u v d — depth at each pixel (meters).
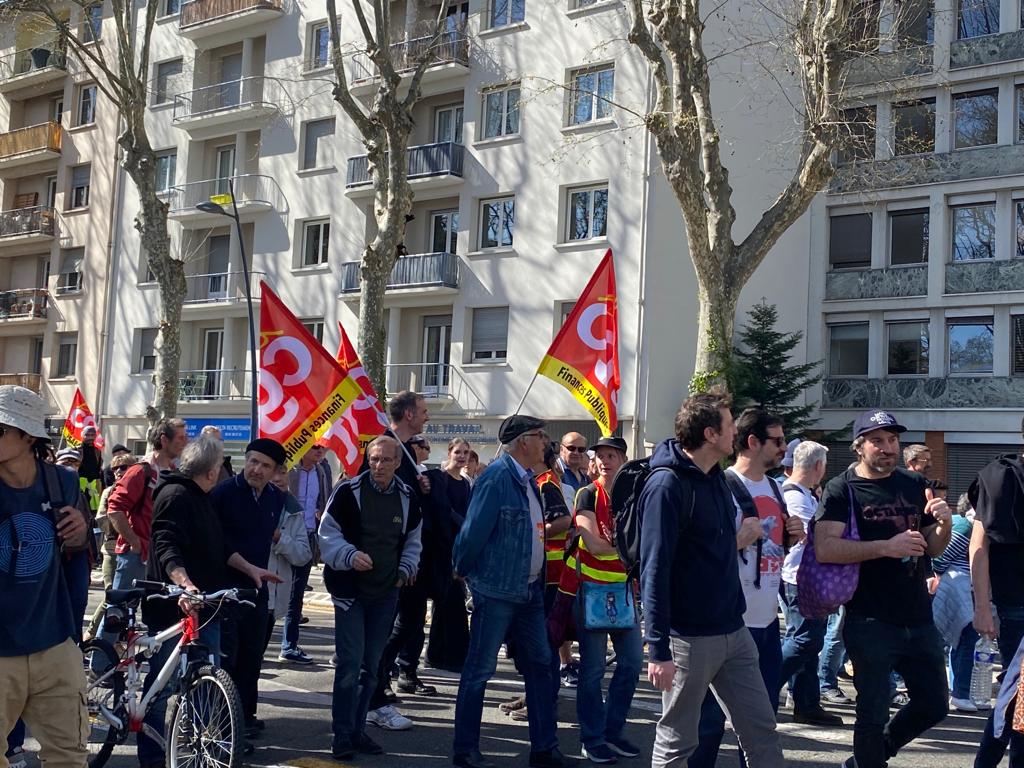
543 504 7.22
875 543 5.43
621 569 6.74
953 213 29.58
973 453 28.83
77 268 39.88
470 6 31.31
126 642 6.29
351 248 32.69
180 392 35.97
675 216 27.67
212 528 6.41
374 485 6.72
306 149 34.25
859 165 28.70
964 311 29.20
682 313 27.73
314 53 34.47
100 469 17.20
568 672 9.31
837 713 8.34
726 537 4.98
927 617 5.54
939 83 27.12
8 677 4.31
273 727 7.47
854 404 30.72
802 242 31.55
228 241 36.12
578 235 28.62
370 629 6.77
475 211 30.31
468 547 6.43
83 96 40.69
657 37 16.23
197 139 36.72
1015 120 28.47
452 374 30.25
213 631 6.31
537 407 28.45
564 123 28.73
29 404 4.38
